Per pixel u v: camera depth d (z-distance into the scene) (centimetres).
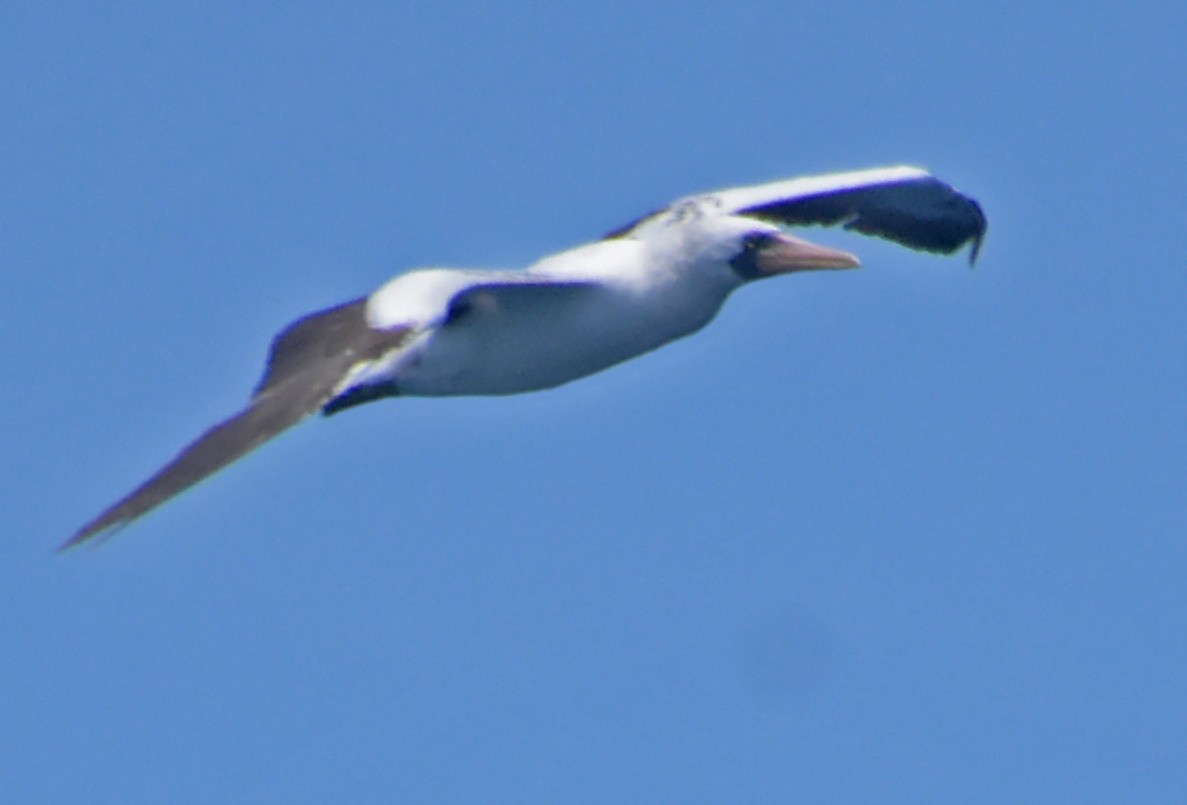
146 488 1473
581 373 1906
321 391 1562
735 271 1933
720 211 1942
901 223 2148
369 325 1634
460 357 1856
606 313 1880
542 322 1861
